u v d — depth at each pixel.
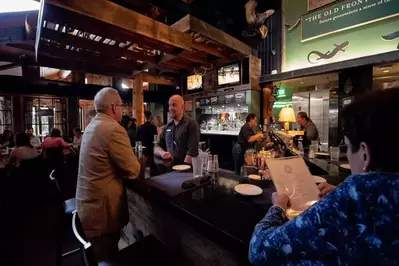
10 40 2.86
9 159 3.33
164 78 6.51
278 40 5.23
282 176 0.85
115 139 1.41
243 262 0.74
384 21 3.81
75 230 0.88
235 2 5.25
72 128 6.64
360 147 0.50
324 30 4.48
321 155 2.55
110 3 2.43
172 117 2.42
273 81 5.16
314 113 6.36
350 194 0.44
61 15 2.32
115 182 1.47
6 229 2.43
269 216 0.65
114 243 1.52
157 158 2.48
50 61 3.77
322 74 4.53
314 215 0.47
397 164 0.44
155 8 3.24
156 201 1.21
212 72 5.84
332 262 0.44
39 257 1.94
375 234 0.41
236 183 1.46
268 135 2.29
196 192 1.28
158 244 1.25
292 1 4.96
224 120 5.96
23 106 6.03
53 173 1.89
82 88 6.38
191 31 3.32
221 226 0.85
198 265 1.20
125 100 7.63
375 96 0.48
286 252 0.49
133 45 3.52
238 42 4.51
